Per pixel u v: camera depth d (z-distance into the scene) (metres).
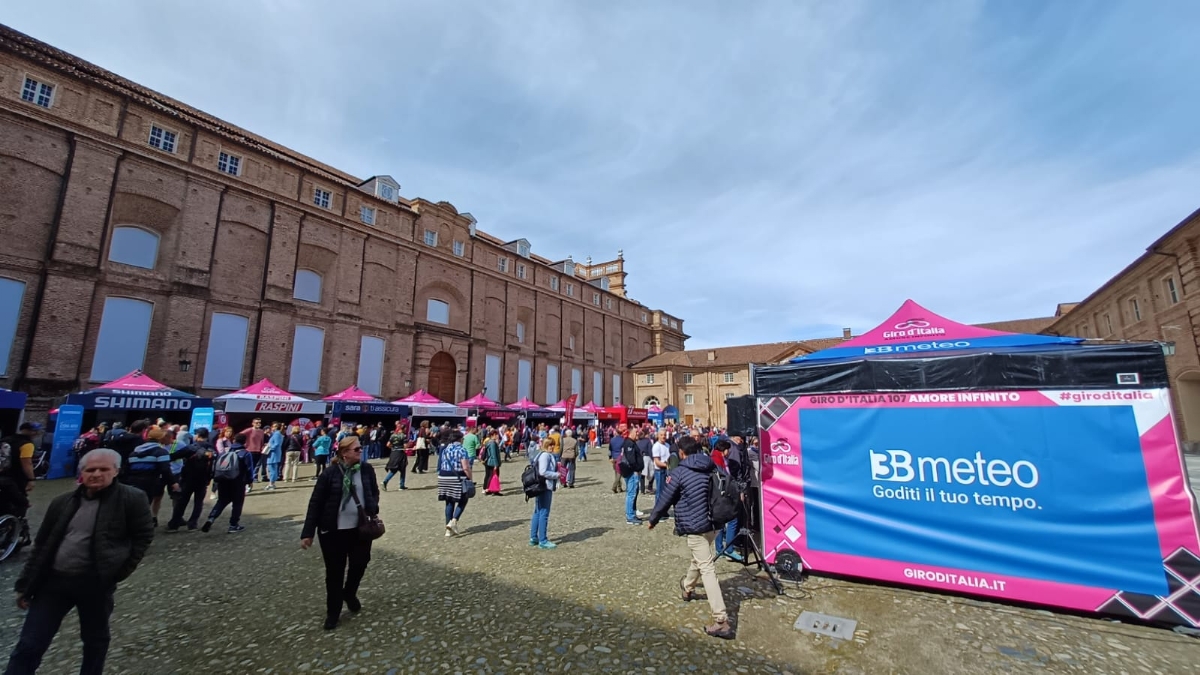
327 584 5.08
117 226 21.00
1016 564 5.62
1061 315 42.28
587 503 12.40
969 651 4.54
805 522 6.75
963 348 7.44
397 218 32.25
